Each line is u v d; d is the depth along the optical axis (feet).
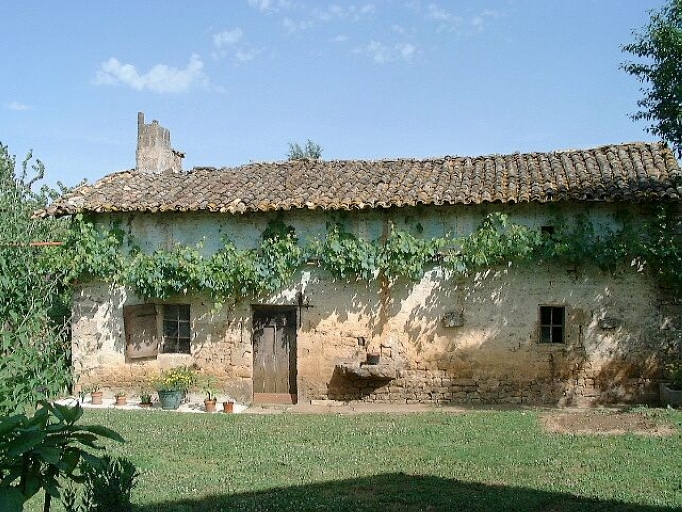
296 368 43.55
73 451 12.48
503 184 41.81
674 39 35.63
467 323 41.55
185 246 44.19
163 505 22.77
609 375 40.16
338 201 41.37
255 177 48.06
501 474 26.02
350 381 42.91
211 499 23.57
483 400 41.42
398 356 42.32
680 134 37.19
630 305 39.88
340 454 29.53
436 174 45.44
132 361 44.86
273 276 42.75
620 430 32.53
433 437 32.01
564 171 42.80
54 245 42.60
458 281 41.57
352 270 41.91
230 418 38.04
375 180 44.98
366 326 42.60
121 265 44.11
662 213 38.52
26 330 39.45
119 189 46.62
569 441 30.68
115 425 36.17
